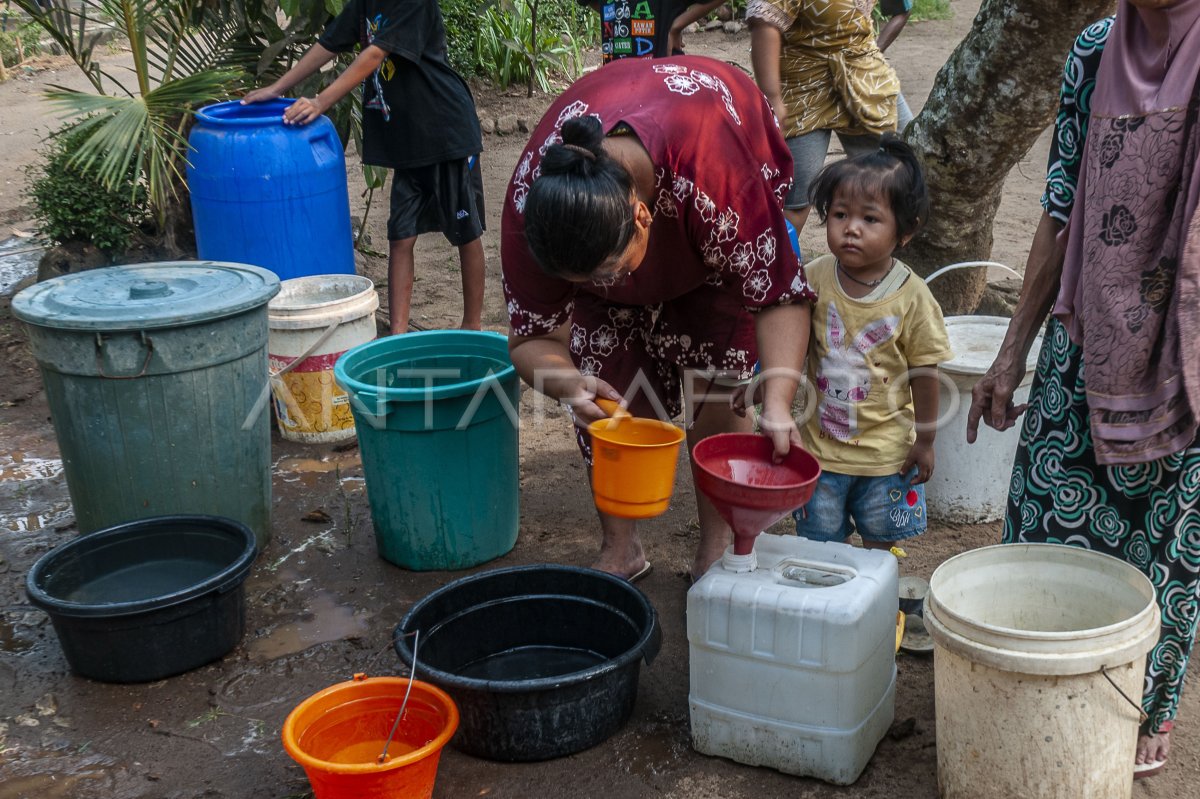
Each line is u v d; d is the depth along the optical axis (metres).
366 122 4.90
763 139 2.64
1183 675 2.51
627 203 2.12
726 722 2.67
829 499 3.10
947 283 4.79
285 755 2.81
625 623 2.95
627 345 3.16
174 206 5.84
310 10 5.64
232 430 3.59
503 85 9.77
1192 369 2.19
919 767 2.65
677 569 3.59
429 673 2.60
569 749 2.73
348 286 4.64
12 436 4.69
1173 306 2.18
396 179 4.99
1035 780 2.28
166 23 5.77
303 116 4.61
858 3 4.39
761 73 4.41
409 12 4.64
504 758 2.72
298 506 4.10
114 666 3.08
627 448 2.43
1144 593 2.30
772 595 2.52
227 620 3.19
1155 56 2.15
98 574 3.31
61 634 3.09
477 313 5.21
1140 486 2.39
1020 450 2.63
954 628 2.27
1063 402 2.45
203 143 4.56
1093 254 2.27
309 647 3.26
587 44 11.32
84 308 3.35
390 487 3.52
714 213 2.41
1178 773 2.59
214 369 3.48
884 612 2.60
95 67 5.50
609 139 2.33
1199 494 2.31
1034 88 4.11
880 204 2.79
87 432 3.45
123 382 3.37
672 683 3.02
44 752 2.85
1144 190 2.17
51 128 9.38
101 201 5.70
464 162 4.95
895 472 3.05
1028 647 2.17
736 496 2.38
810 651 2.49
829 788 2.60
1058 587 2.48
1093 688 2.19
